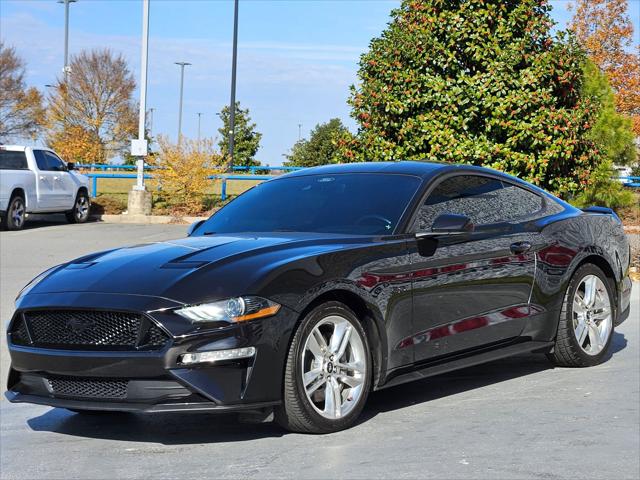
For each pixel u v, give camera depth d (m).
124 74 44.97
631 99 39.91
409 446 4.74
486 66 12.98
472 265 5.82
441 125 12.77
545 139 12.83
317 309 4.89
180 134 24.31
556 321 6.54
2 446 5.11
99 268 5.12
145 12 23.33
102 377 4.68
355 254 5.16
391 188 5.88
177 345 4.53
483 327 5.91
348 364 5.08
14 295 10.79
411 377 5.41
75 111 44.22
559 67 12.92
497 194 6.41
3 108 47.94
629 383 6.23
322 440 4.88
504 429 5.07
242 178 24.66
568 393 5.96
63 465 4.62
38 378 4.91
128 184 31.94
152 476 4.34
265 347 4.66
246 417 4.82
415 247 5.48
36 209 20.92
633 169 27.95
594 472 4.25
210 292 4.64
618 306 7.07
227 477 4.26
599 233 6.95
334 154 13.73
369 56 13.31
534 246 6.34
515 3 13.20
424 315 5.48
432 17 13.00
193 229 6.19
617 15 40.59
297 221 5.81
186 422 5.54
